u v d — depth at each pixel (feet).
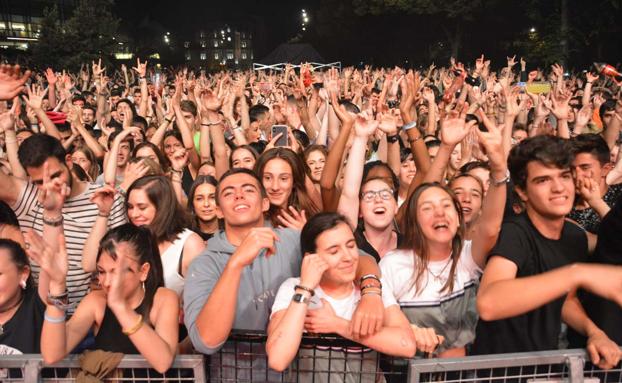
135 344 7.41
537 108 24.44
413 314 9.39
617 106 19.98
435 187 9.62
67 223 11.91
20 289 9.18
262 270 9.18
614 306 7.94
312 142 25.09
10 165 16.87
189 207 13.91
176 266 11.03
